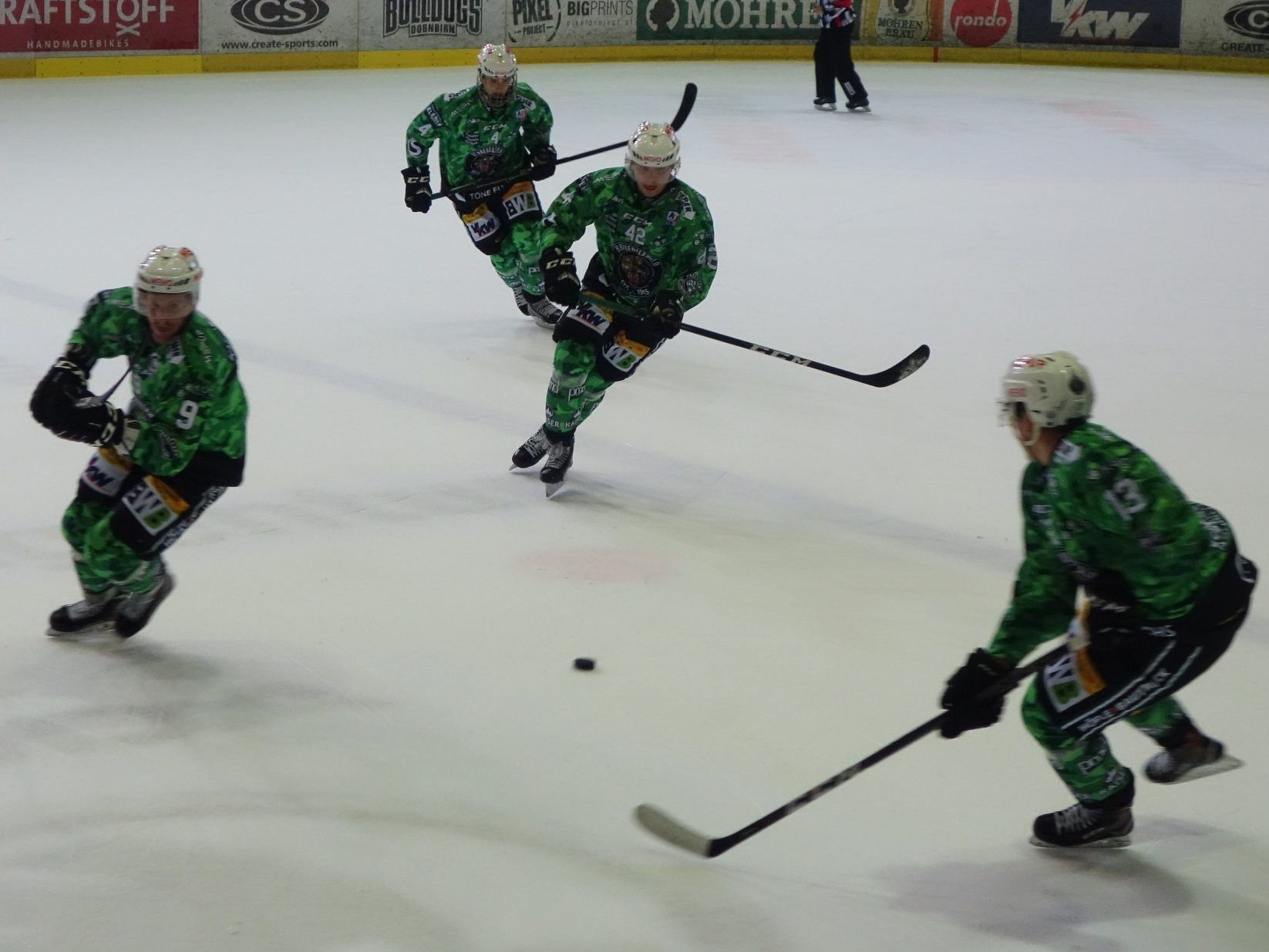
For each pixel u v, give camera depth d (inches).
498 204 1172.5
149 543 581.0
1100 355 1153.4
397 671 624.4
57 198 1601.9
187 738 563.2
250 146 1955.0
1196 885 491.2
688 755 564.7
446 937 452.8
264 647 640.4
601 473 879.7
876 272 1412.4
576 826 514.6
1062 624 472.7
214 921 455.8
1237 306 1318.9
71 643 636.1
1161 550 434.0
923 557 765.9
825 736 582.2
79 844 494.0
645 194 786.8
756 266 1424.7
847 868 495.8
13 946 440.8
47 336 1107.9
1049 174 1940.2
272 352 1105.4
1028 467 463.8
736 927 462.0
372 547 753.0
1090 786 490.9
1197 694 624.4
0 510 780.6
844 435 957.2
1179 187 1881.2
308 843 498.9
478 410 989.2
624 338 804.0
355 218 1573.6
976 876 493.0
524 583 718.5
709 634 670.5
